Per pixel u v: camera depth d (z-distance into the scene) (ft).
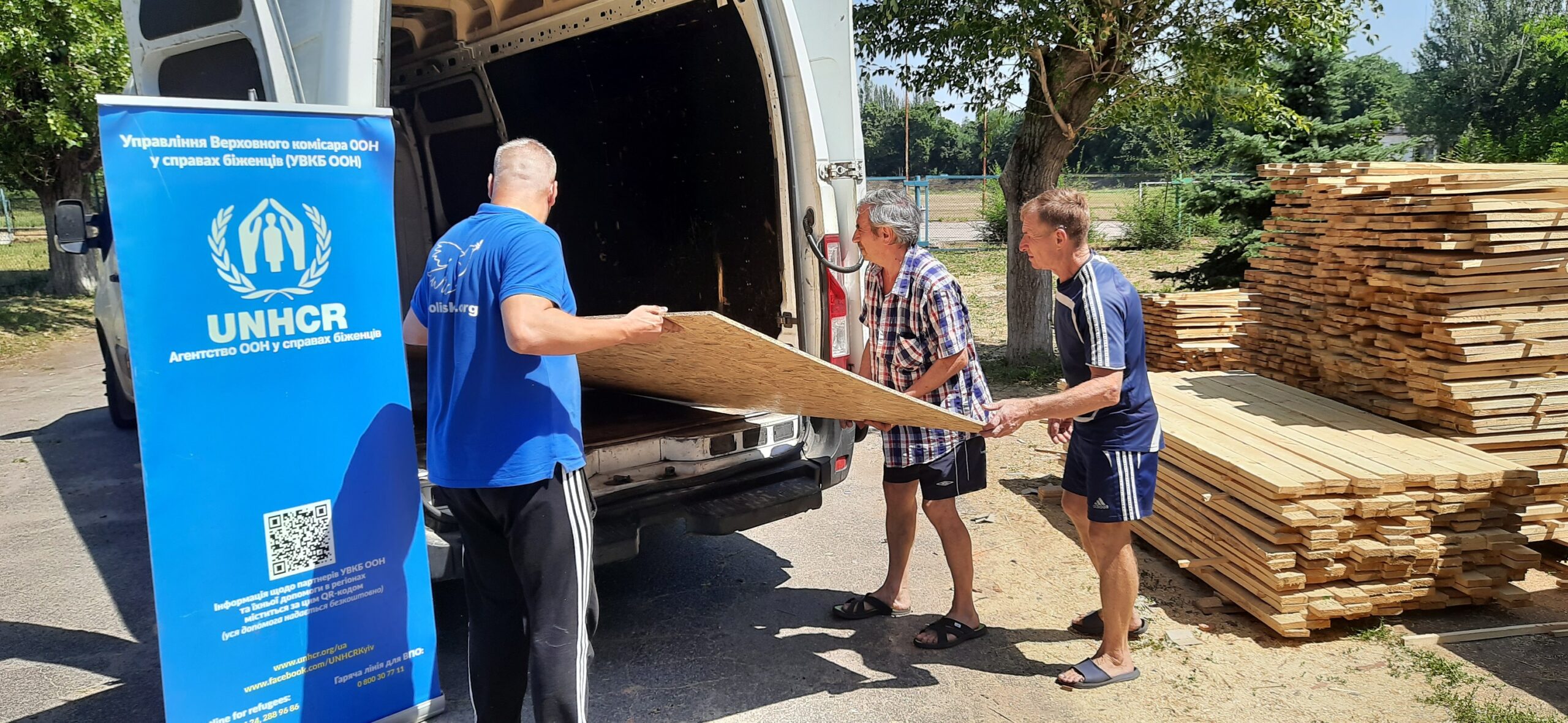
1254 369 18.12
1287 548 11.50
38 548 15.37
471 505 8.36
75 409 26.30
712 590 13.44
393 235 9.00
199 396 7.94
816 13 12.23
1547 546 13.79
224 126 7.82
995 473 18.54
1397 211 13.44
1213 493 12.66
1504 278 12.64
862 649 11.57
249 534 8.35
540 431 8.07
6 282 55.21
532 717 10.27
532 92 16.33
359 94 9.78
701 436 11.71
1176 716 9.94
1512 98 114.01
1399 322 13.79
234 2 10.79
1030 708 10.14
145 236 7.52
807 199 12.12
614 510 10.85
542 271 7.75
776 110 11.97
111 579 14.10
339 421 8.79
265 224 8.14
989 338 33.60
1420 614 12.13
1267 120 26.20
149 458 7.72
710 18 12.82
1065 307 9.97
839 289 12.46
